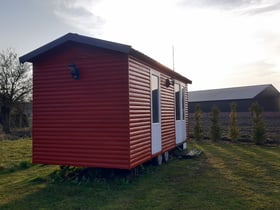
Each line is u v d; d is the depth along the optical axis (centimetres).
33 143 685
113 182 607
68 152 645
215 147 1205
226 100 3441
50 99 671
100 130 613
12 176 713
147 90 708
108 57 612
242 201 477
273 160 870
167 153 887
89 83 630
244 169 740
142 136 664
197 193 527
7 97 2295
